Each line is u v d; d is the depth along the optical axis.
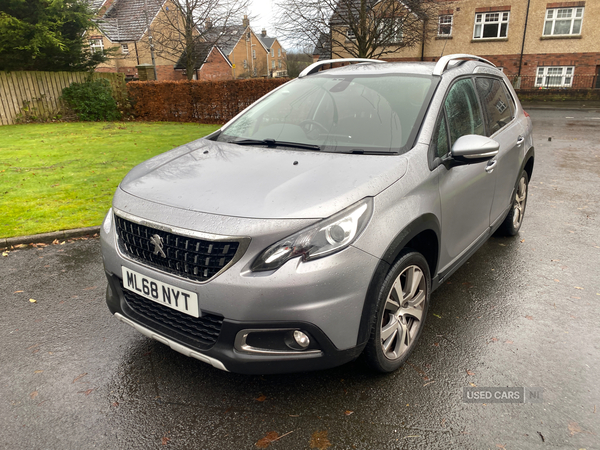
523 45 27.20
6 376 2.59
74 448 2.07
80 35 17.11
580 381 2.55
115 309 2.57
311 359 2.13
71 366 2.68
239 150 2.87
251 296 1.99
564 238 4.84
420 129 2.76
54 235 4.75
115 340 2.96
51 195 6.38
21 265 4.15
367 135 2.82
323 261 2.02
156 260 2.25
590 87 26.48
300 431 2.17
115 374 2.61
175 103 17.73
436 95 2.98
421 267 2.63
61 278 3.89
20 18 15.40
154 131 14.25
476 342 2.93
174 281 2.15
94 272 4.01
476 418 2.26
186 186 2.39
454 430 2.18
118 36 40.50
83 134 13.22
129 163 8.83
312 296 2.01
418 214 2.42
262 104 3.59
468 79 3.50
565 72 26.83
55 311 3.33
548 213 5.72
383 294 2.28
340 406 2.34
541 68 27.30
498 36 27.67
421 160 2.60
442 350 2.84
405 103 2.97
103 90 17.42
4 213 5.53
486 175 3.38
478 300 3.50
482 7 27.39
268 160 2.62
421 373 2.61
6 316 3.26
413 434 2.15
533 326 3.13
